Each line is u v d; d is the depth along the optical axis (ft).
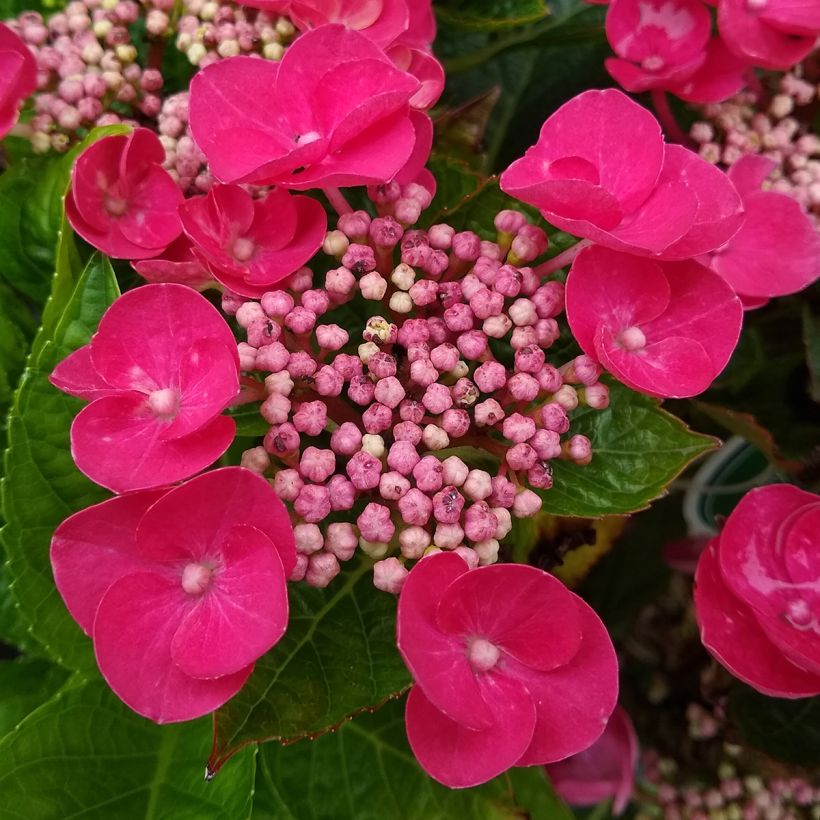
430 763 0.39
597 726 0.41
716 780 0.73
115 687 0.38
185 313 0.42
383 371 0.45
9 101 0.53
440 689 0.38
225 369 0.39
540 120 0.85
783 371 0.72
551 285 0.49
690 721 0.74
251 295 0.47
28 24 0.61
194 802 0.49
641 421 0.51
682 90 0.62
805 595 0.49
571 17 0.82
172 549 0.40
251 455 0.45
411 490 0.43
